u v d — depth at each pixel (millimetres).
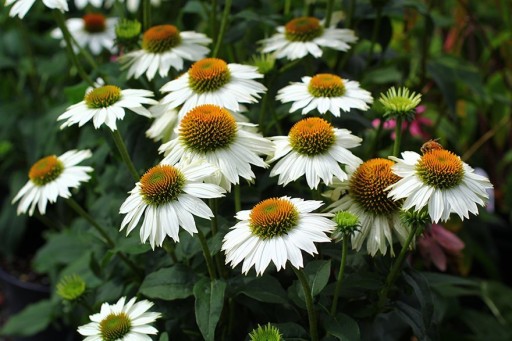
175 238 956
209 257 1008
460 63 1360
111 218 1158
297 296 1003
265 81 1123
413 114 1013
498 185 1728
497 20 1798
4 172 1898
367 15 1262
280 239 941
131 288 1144
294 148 1002
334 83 1050
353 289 1022
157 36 1125
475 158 1702
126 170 1138
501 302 1386
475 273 1566
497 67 1616
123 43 1162
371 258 1053
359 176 1001
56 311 1496
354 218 956
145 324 1013
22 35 1710
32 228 1850
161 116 1084
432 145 1005
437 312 1231
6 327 1508
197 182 974
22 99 1804
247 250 943
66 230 1477
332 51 1353
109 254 1090
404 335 1234
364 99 1052
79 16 1815
